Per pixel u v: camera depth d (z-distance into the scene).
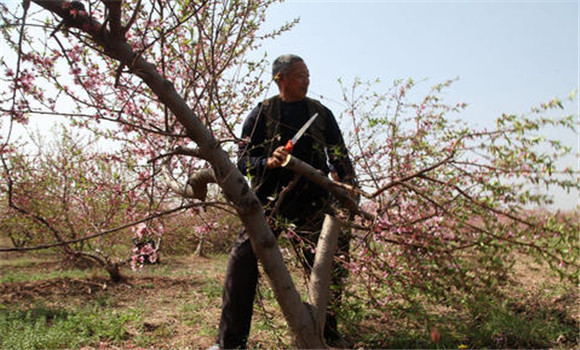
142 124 3.21
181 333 3.62
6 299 4.83
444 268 2.35
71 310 4.37
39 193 6.29
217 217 4.88
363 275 2.82
